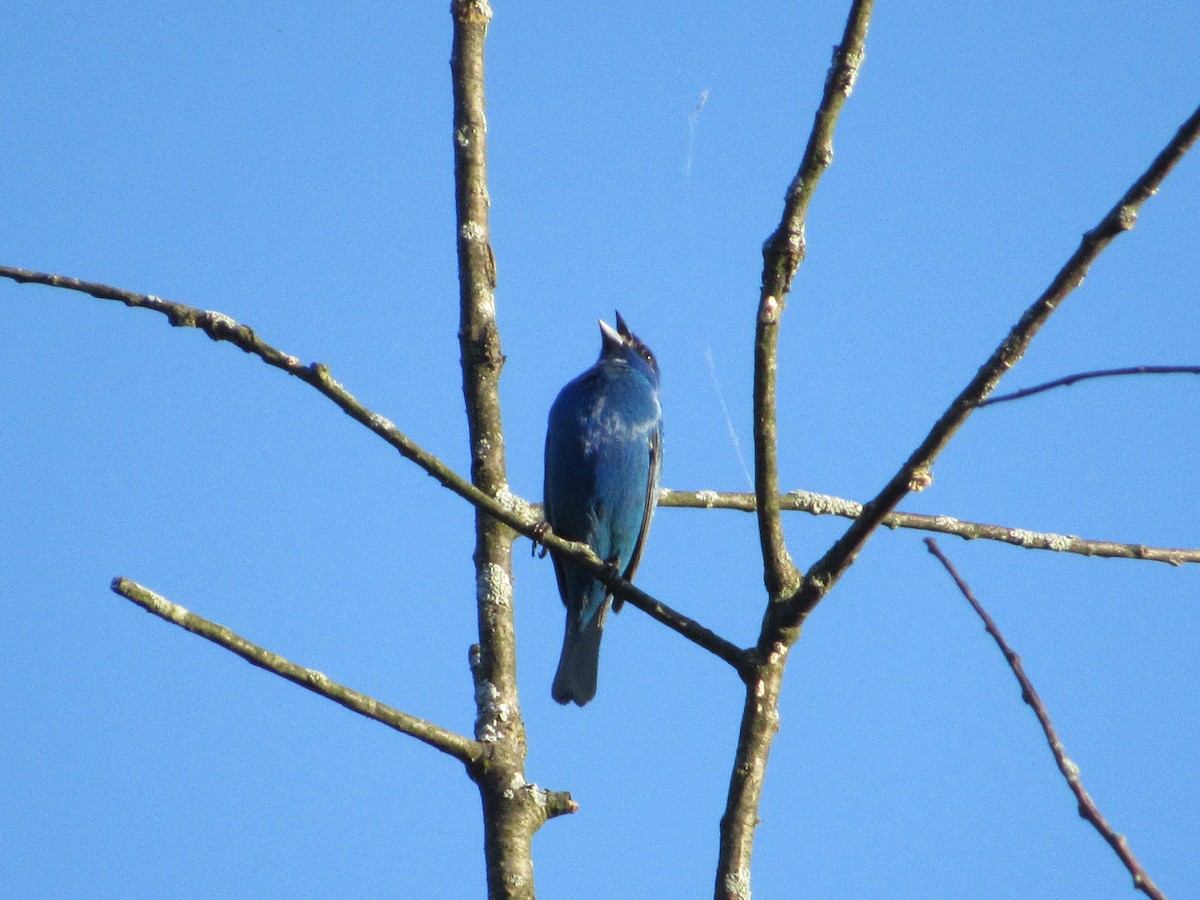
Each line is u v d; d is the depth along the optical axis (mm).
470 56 11195
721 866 7957
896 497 8047
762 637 8648
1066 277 7551
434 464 9172
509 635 9812
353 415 9000
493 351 10617
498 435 10445
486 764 8953
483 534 10227
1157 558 12500
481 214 10906
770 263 8414
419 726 8633
